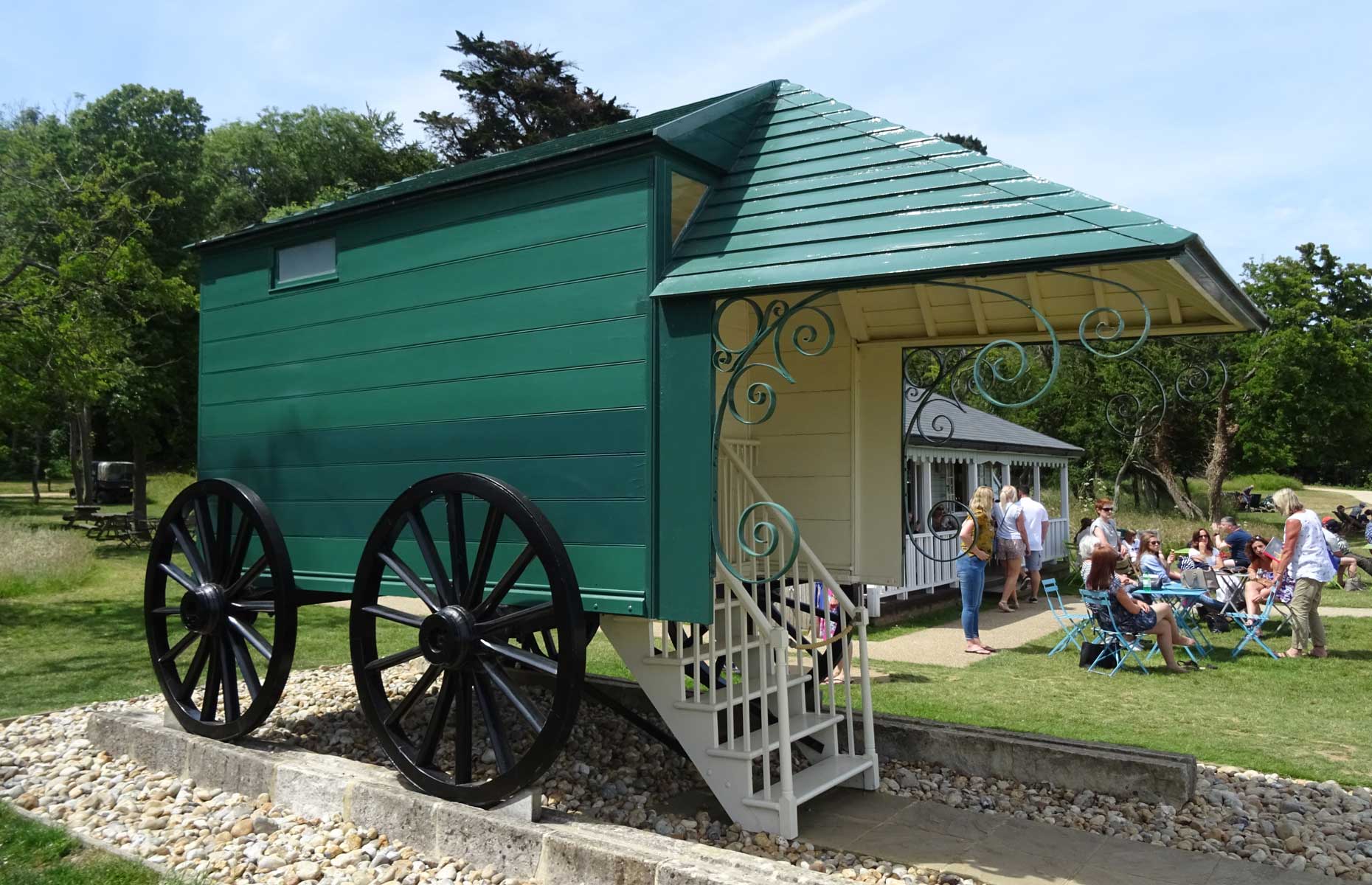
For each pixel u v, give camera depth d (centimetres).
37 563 1370
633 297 409
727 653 437
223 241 585
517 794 400
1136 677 805
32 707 685
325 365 531
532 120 3588
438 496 441
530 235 445
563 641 389
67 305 1562
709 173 445
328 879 369
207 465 598
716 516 392
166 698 563
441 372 476
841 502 549
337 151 3503
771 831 416
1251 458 2527
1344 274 2522
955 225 363
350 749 577
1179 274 390
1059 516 2092
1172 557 1460
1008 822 443
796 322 567
